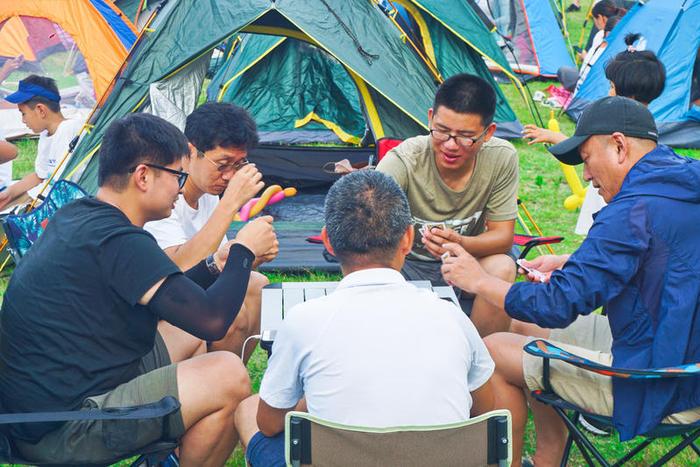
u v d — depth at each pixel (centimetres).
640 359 254
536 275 316
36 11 809
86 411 233
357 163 711
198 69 579
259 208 360
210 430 265
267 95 845
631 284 256
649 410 250
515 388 292
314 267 528
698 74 840
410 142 374
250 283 339
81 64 834
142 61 570
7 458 247
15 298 251
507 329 357
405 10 775
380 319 213
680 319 248
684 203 253
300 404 246
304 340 215
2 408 254
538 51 1108
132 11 956
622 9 991
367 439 200
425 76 633
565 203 678
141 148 257
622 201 258
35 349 248
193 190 344
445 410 210
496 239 372
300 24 590
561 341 313
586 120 274
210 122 327
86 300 247
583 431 358
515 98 1030
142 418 233
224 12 580
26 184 569
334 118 840
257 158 730
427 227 359
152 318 256
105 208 257
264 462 237
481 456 206
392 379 208
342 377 209
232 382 266
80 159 540
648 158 266
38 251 255
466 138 343
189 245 307
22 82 562
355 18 614
